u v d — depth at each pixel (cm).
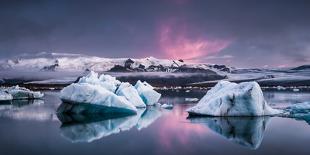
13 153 1634
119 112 3234
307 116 2798
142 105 4081
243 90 2805
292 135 2066
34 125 2545
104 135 2116
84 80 3912
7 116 3105
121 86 4091
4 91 5653
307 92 9594
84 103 3169
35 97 6206
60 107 3322
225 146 1769
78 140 1945
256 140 1914
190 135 2086
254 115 2816
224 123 2538
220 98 2844
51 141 1925
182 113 3369
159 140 1934
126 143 1856
